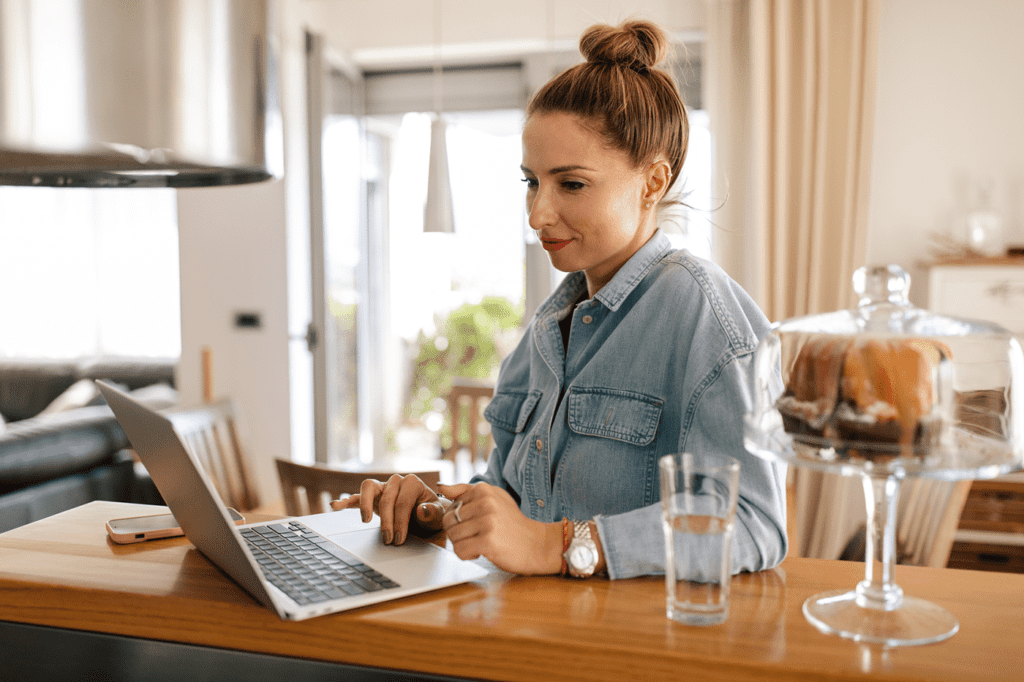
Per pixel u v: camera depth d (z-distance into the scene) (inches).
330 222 154.2
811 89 124.8
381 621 28.5
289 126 145.4
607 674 26.3
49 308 240.1
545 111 38.6
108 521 41.1
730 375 35.0
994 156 126.9
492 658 27.5
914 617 28.5
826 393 27.1
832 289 127.8
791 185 128.8
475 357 211.2
